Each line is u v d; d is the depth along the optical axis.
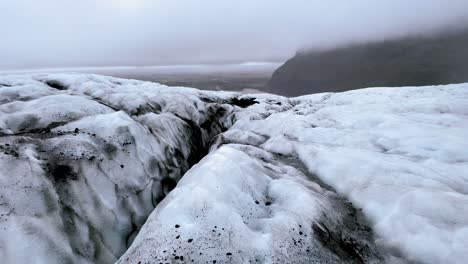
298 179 8.48
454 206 6.14
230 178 6.72
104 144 9.45
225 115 24.80
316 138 13.53
